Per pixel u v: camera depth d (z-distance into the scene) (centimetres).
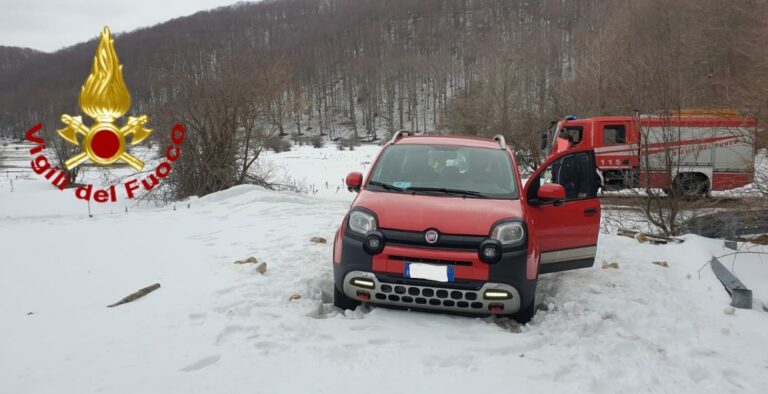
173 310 454
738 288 509
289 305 468
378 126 12031
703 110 844
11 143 10156
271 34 19275
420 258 412
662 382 343
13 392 310
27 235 911
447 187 498
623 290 536
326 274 559
